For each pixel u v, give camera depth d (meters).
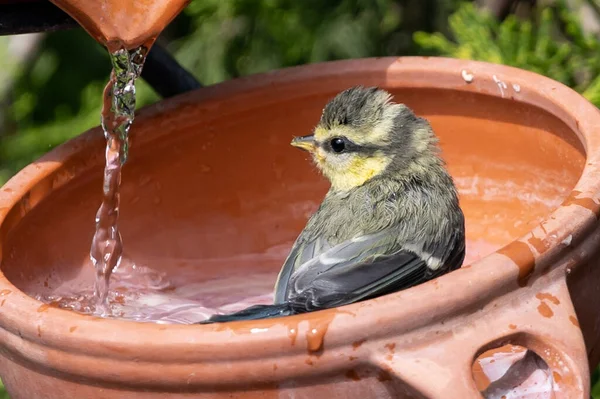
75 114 13.05
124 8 6.30
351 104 7.57
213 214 8.18
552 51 9.39
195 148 8.00
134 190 7.85
